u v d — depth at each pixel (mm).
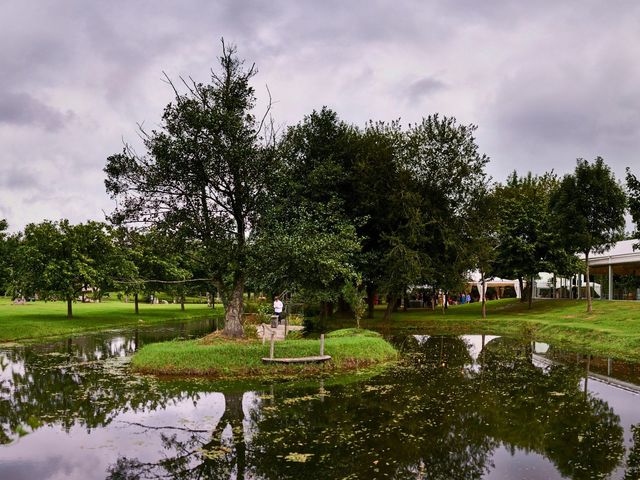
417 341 30328
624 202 33812
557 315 38188
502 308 47375
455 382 17344
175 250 21531
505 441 10969
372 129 41000
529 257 43062
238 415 13008
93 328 35500
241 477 9008
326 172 34125
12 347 26016
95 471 9375
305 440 11000
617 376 18672
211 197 21531
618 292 43875
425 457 9938
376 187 36875
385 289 36656
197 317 50469
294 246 19984
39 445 10820
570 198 35062
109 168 20359
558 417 12859
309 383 17000
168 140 20516
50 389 15945
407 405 14016
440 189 39469
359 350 21078
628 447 10594
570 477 8922
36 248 34031
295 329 28188
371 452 10234
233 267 20188
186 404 14148
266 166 21547
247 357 18812
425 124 40094
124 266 37562
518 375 18797
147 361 18812
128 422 12461
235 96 21875
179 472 9273
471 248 38531
